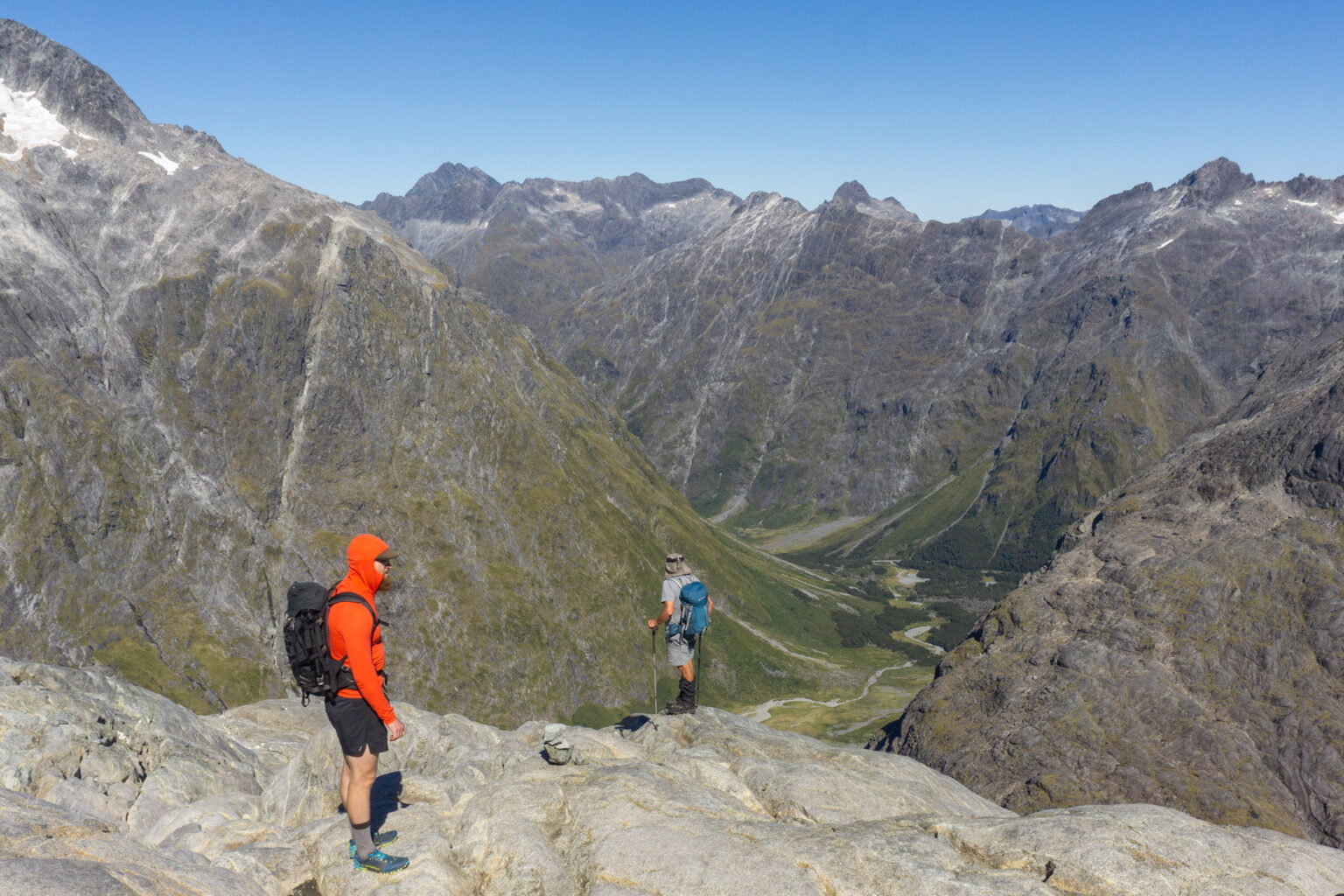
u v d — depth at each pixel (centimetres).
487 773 1459
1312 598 10056
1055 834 1010
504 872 979
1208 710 9306
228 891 870
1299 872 929
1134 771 8644
